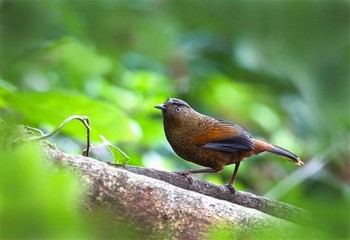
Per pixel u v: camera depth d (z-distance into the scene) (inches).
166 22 380.5
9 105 292.8
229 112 359.6
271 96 378.0
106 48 372.8
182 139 287.1
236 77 390.9
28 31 336.5
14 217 112.9
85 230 116.0
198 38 390.0
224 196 282.8
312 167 320.8
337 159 327.3
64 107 292.2
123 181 272.4
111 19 371.6
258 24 345.1
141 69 372.8
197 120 287.3
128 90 324.5
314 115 348.5
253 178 325.1
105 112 292.2
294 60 346.0
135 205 272.4
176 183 281.7
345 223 121.3
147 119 313.0
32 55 332.8
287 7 332.2
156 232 272.7
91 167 272.1
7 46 331.0
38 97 291.7
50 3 345.7
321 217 123.3
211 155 287.1
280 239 132.4
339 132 335.9
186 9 379.2
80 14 365.7
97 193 271.7
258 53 360.5
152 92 323.3
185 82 349.7
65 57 342.3
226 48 383.2
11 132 198.8
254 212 274.4
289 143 339.3
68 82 338.0
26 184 114.0
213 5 360.8
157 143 316.5
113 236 258.1
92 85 328.8
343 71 343.3
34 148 117.9
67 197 114.7
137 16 377.1
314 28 331.6
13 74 330.0
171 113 287.0
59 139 311.6
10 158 115.0
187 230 273.1
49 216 113.6
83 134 294.0
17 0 335.0
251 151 287.9
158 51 376.8
